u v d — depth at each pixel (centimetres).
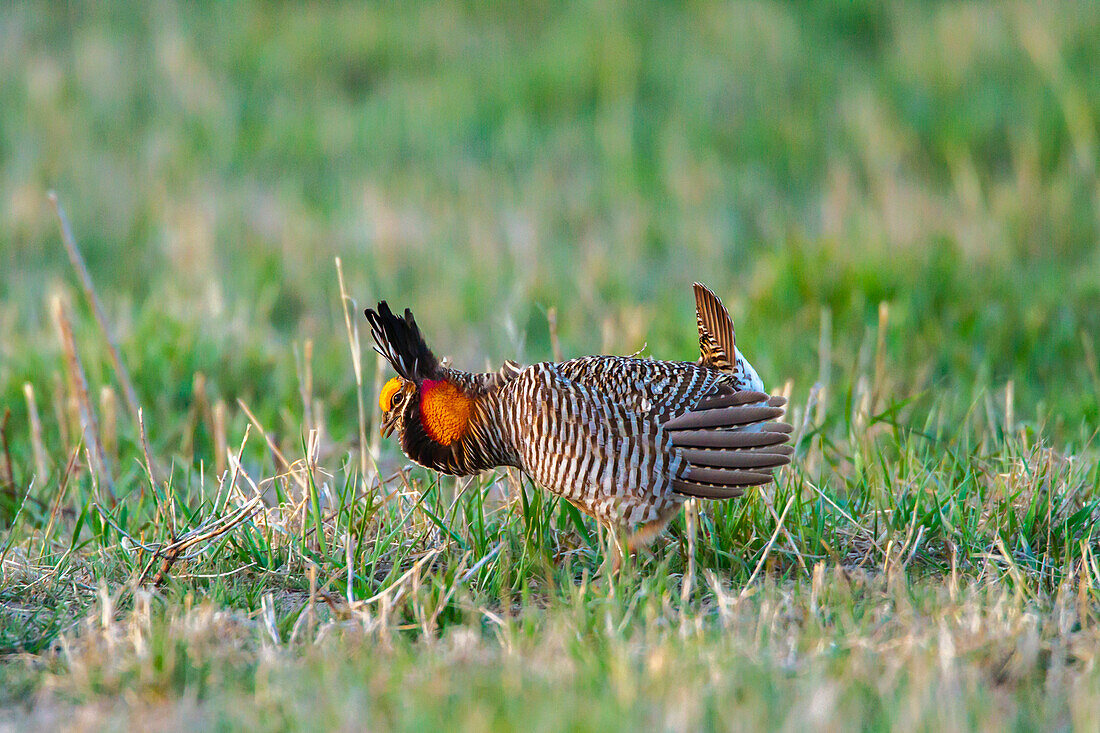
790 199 1750
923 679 504
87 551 778
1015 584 655
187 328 1170
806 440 839
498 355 1281
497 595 691
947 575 697
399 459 993
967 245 1427
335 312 1401
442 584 643
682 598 648
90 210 1708
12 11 2394
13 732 506
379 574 731
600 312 1362
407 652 577
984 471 800
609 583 660
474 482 812
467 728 454
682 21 2325
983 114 1859
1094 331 1198
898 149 1844
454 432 766
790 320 1239
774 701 496
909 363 1141
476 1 2461
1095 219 1544
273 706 504
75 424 956
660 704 485
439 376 771
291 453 975
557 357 871
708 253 1568
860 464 803
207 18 2409
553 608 650
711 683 506
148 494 878
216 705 519
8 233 1612
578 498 721
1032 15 2097
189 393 1094
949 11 2228
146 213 1698
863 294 1240
